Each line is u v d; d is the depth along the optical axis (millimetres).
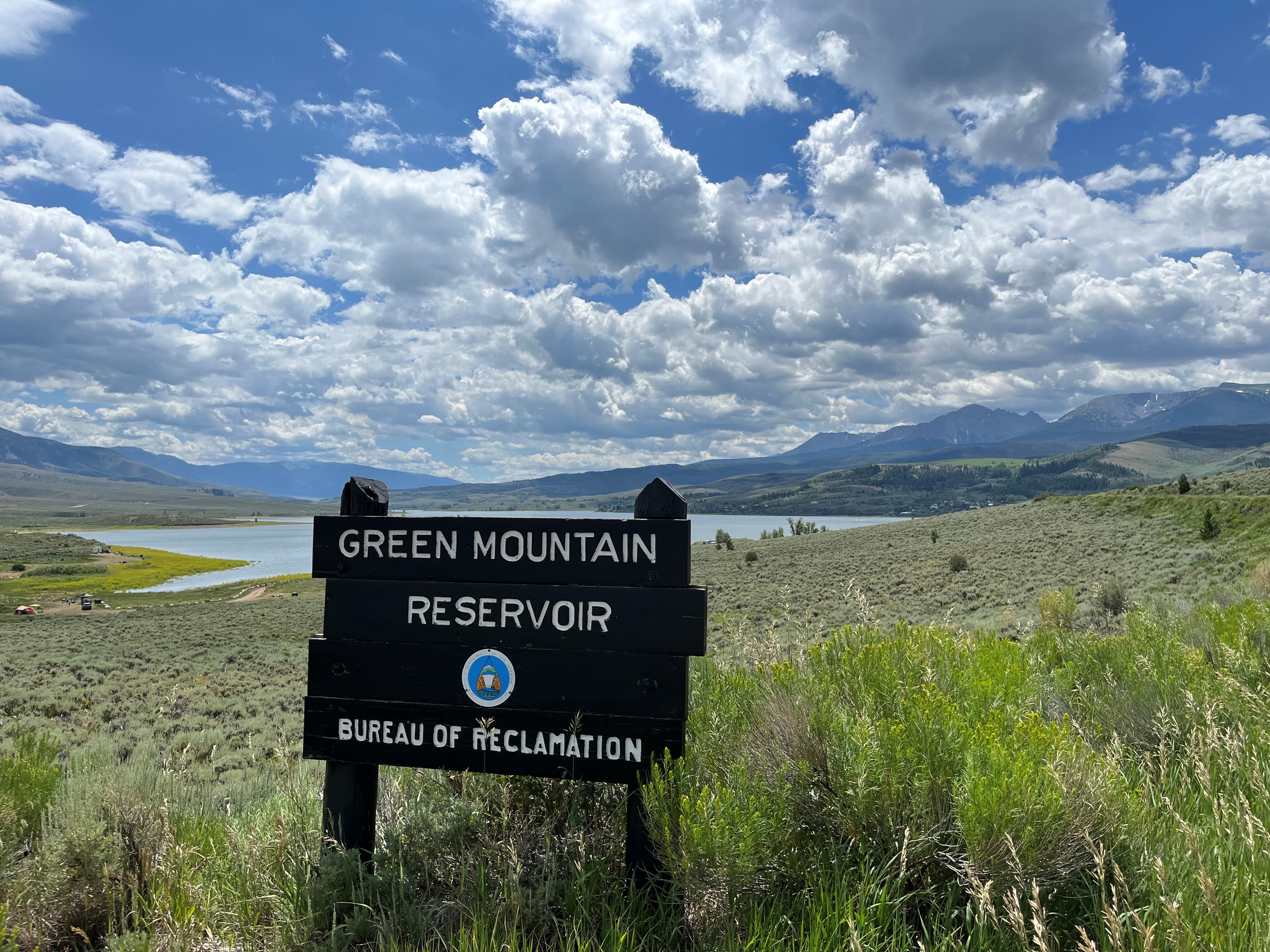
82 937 2748
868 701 3141
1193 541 38062
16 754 3539
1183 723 3729
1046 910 2115
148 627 52312
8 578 113312
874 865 2365
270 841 3025
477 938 2309
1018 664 4160
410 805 3459
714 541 112688
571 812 3090
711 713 3215
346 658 3111
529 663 2979
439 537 3076
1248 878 2199
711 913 2367
